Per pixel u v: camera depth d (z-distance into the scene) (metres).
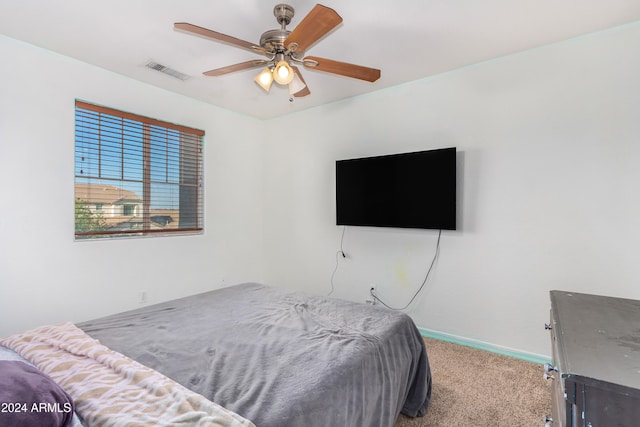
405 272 2.99
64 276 2.46
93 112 2.64
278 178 3.96
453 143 2.71
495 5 1.84
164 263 3.11
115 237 2.80
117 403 0.94
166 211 3.19
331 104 3.48
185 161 3.33
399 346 1.64
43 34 2.15
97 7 1.86
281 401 1.02
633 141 2.05
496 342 2.53
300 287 3.78
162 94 3.08
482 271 2.59
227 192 3.70
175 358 1.29
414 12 1.90
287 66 1.71
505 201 2.48
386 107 3.09
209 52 2.39
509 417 1.73
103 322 1.67
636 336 1.01
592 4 1.83
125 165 2.87
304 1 1.80
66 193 2.47
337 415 1.11
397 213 2.92
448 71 2.72
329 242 3.52
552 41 2.25
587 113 2.18
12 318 2.22
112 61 2.54
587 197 2.19
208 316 1.78
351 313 1.87
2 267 2.18
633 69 2.04
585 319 1.17
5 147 2.18
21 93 2.24
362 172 3.14
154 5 1.84
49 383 0.92
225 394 1.05
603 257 2.14
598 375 0.76
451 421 1.70
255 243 4.05
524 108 2.40
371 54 2.43
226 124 3.68
